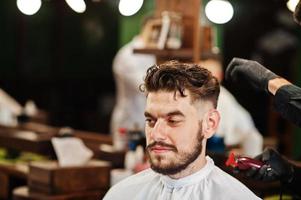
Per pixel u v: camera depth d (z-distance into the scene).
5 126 5.41
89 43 7.52
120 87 5.26
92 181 3.61
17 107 5.85
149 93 1.84
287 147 6.24
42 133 4.82
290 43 6.48
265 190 3.17
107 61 7.46
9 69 7.70
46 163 3.71
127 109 5.16
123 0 4.34
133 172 3.66
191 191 1.85
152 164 1.83
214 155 3.34
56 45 7.69
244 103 6.60
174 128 1.79
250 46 6.63
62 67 7.74
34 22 7.66
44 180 3.52
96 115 7.55
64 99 7.76
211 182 1.85
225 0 4.53
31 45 7.71
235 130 4.05
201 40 3.82
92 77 7.70
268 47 6.62
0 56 7.64
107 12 7.14
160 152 1.81
